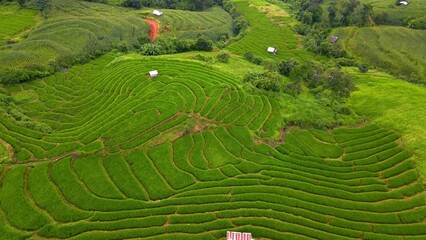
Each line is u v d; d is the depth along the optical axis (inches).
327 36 4768.7
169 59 3253.0
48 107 2635.3
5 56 3125.0
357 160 2177.7
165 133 2230.6
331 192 1919.3
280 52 4387.3
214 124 2349.9
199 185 1911.9
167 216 1715.1
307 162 2132.1
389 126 2429.9
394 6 5191.9
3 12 4232.3
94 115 2495.1
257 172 2027.6
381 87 3021.7
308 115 2518.5
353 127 2475.4
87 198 1777.8
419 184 1978.3
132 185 1876.2
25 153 2011.6
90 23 4089.6
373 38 4483.3
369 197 1903.3
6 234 1573.6
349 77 2694.4
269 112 2502.5
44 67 3161.9
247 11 5940.0
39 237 1582.2
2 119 2294.5
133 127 2251.5
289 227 1683.1
